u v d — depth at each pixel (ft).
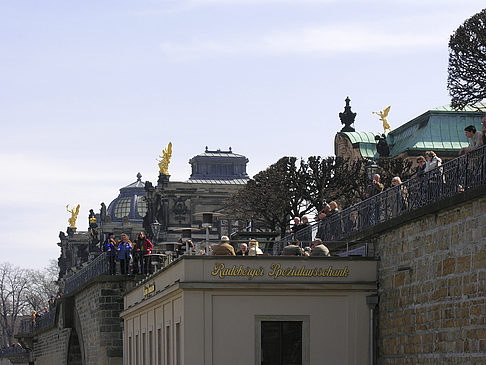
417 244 196.75
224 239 222.69
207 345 212.84
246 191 577.02
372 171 533.55
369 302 214.28
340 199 548.31
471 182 181.37
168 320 236.02
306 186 550.77
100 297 344.49
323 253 220.23
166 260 271.69
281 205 552.41
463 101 480.23
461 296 179.01
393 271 207.92
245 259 214.48
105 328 343.87
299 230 287.69
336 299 215.51
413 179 206.49
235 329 213.66
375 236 217.15
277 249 258.57
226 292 213.66
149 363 269.64
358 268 215.72
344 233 250.78
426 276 192.65
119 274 346.33
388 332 209.56
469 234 176.76
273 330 214.69
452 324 182.19
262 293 214.07
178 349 225.35
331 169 551.59
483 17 473.26
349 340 215.10
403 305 202.49
